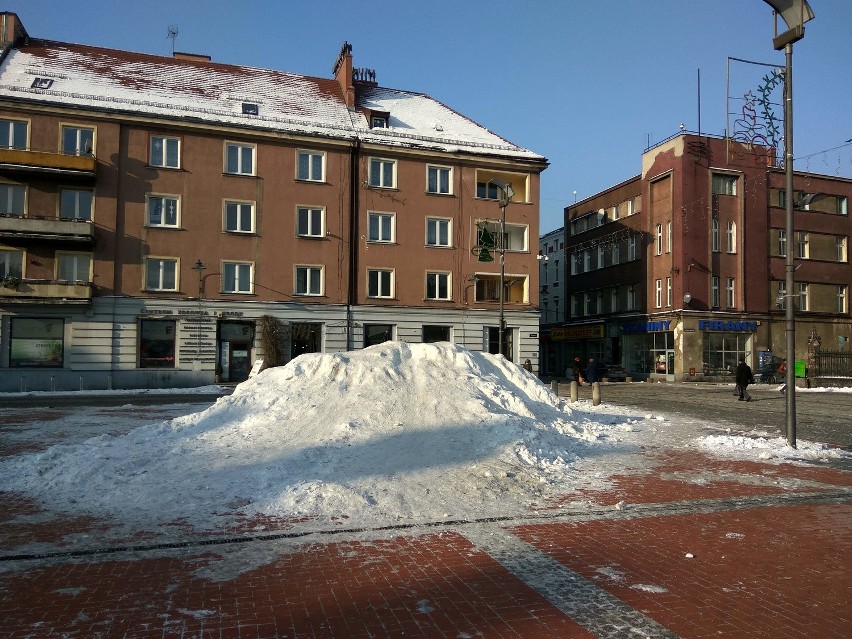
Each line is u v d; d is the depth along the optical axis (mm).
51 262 29578
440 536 6078
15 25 32938
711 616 4285
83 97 30078
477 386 12172
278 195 33188
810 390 31500
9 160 28109
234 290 32438
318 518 6629
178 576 5008
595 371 32906
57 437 12570
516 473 8453
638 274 44938
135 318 30422
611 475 9062
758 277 42438
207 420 11508
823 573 5121
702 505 7359
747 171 42625
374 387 11438
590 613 4332
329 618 4238
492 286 37469
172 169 31406
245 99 35125
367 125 36312
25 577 4977
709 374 40812
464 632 4035
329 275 33875
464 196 36500
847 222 45406
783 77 11680
